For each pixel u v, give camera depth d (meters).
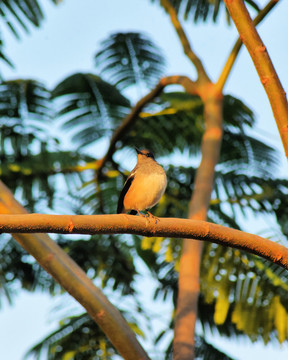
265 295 10.02
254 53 6.09
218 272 10.25
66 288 7.23
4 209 7.66
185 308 7.63
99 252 13.14
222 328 12.16
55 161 12.89
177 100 13.36
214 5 11.79
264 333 9.79
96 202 13.36
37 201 12.77
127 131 12.41
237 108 13.38
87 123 13.68
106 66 14.42
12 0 11.25
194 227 5.99
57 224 5.61
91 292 7.23
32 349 11.13
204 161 9.36
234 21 6.23
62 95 13.75
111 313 7.17
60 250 7.58
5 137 13.02
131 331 7.25
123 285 12.91
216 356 12.01
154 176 9.72
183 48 11.47
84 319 11.28
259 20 9.78
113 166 13.21
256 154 13.29
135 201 9.83
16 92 13.44
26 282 13.09
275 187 12.76
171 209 12.59
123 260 13.12
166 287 12.69
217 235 6.02
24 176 12.66
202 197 8.81
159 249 10.70
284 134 5.93
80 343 11.17
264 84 6.05
